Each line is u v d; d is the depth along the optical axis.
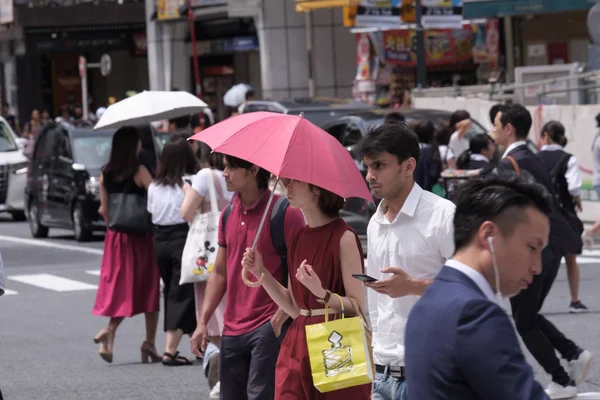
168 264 17.47
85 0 75.56
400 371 9.17
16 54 78.94
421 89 43.66
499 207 5.92
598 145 27.91
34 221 40.53
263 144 9.83
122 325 21.92
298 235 9.85
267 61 60.62
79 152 38.03
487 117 39.25
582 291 23.17
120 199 17.67
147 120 19.09
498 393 5.62
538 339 14.00
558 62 51.78
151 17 64.50
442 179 21.61
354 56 60.47
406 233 9.19
